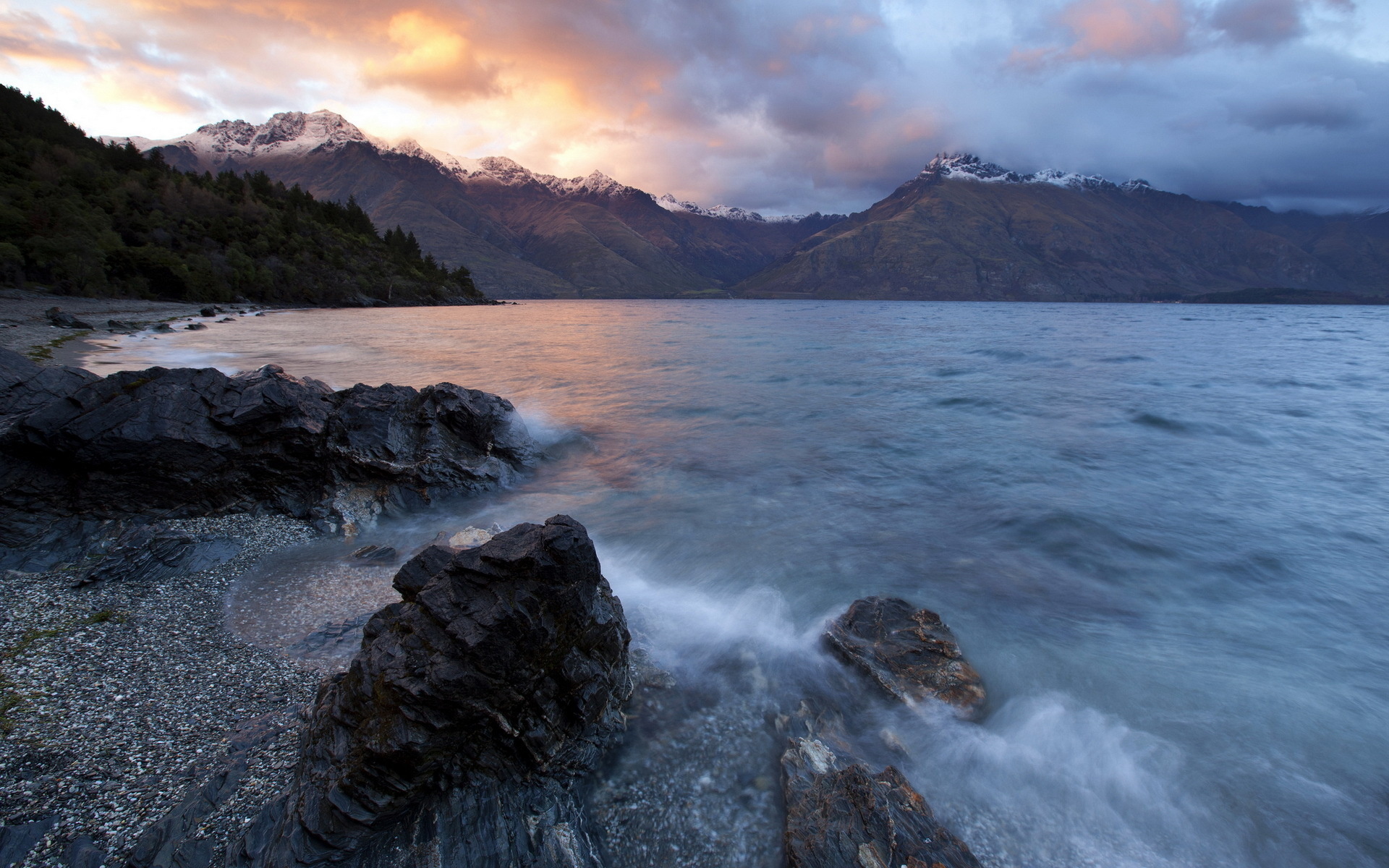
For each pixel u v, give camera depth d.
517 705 5.73
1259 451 19.47
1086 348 53.34
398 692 5.36
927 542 12.59
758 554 11.86
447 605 5.85
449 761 5.48
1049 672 8.20
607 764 6.21
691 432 21.66
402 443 14.29
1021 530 13.23
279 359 36.50
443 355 42.94
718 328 85.25
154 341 42.19
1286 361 43.12
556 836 5.26
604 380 32.84
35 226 68.25
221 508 12.48
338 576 10.20
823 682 7.73
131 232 86.62
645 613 9.41
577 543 6.20
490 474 14.98
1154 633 9.27
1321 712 7.45
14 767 5.59
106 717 6.38
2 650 7.46
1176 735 7.02
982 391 30.45
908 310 185.50
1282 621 9.70
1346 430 22.17
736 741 6.62
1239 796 6.17
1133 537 12.89
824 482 16.41
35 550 10.23
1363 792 6.25
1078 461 18.36
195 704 6.68
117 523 11.41
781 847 5.34
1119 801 6.05
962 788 6.16
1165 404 26.97
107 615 8.53
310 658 7.71
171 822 5.04
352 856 4.92
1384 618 9.80
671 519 13.55
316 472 13.30
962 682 7.55
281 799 5.27
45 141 107.06
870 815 5.38
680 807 5.77
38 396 13.52
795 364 41.47
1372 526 13.59
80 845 4.86
